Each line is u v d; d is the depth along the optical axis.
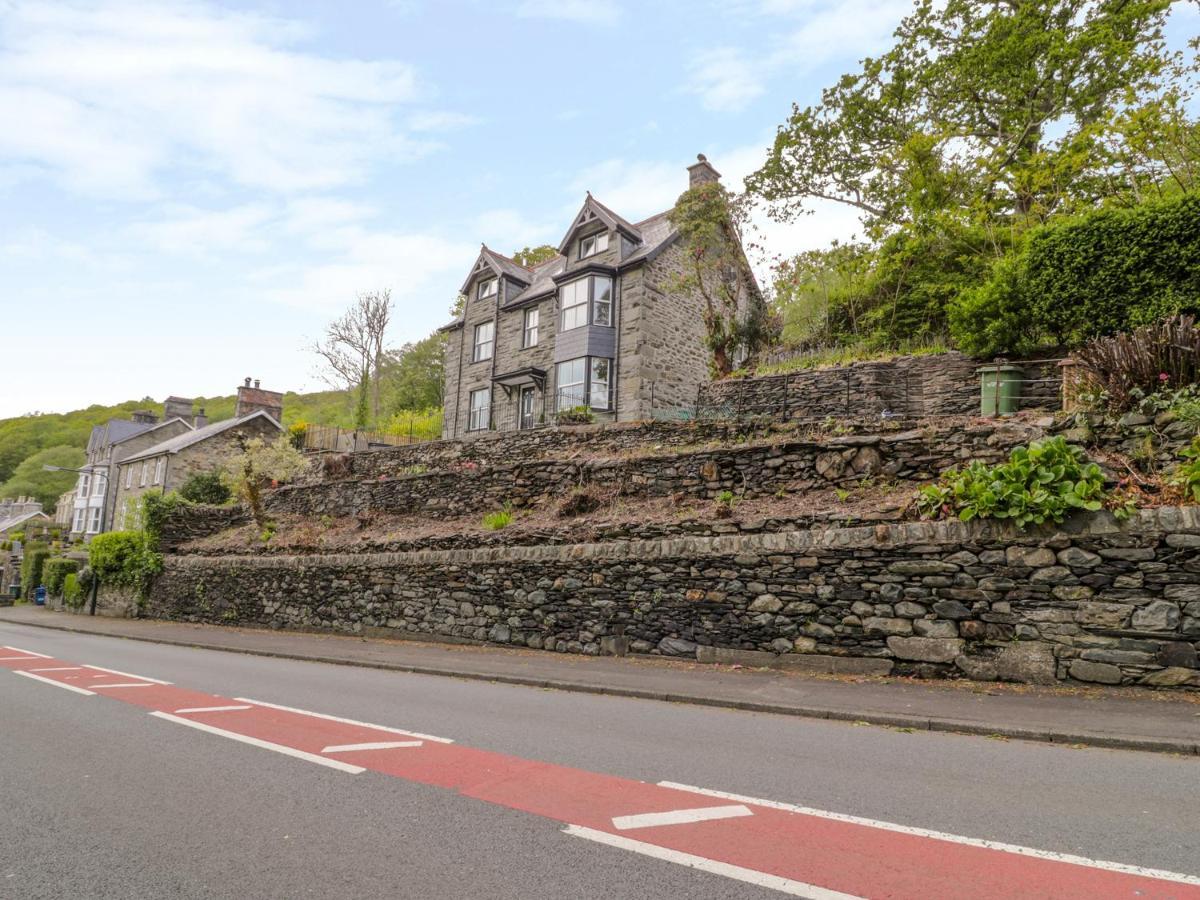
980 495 8.08
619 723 6.62
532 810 4.08
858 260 21.92
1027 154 21.52
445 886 3.07
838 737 5.99
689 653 9.95
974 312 13.97
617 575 10.89
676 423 16.95
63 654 13.38
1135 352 8.62
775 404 17.14
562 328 27.16
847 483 11.21
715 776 4.78
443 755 5.38
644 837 3.64
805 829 3.76
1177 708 6.29
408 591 14.16
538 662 10.45
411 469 23.20
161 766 5.13
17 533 48.56
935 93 23.22
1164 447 7.96
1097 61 20.17
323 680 9.63
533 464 15.70
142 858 3.44
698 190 21.75
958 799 4.28
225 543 21.80
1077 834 3.69
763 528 10.28
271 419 40.88
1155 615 6.95
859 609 8.61
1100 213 11.81
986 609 7.82
